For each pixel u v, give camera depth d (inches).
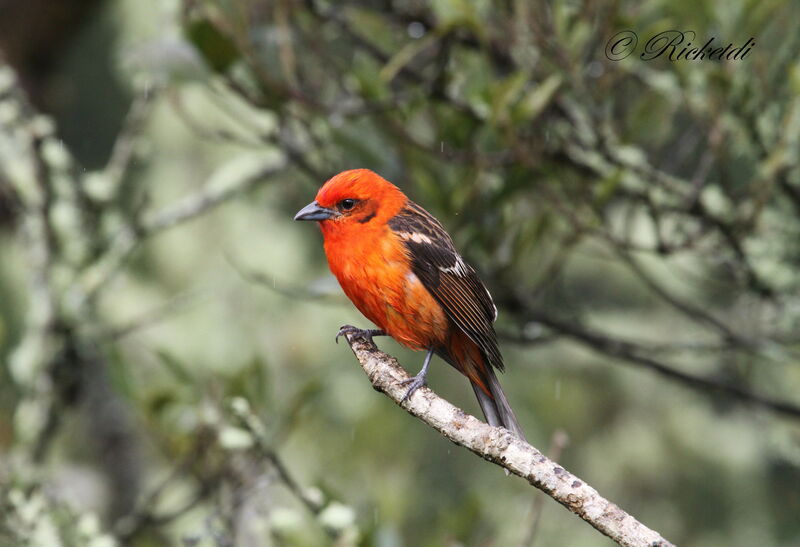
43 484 383.6
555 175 421.4
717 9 396.8
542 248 460.4
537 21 391.5
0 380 558.9
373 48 443.8
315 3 427.8
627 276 635.5
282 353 616.1
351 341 322.3
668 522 634.8
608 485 637.9
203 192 519.2
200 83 384.2
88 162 676.1
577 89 394.6
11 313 625.9
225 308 625.0
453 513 370.9
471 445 258.5
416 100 401.7
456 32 432.1
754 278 426.6
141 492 563.5
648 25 436.5
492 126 381.4
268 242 645.3
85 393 554.3
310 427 559.8
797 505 622.8
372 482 547.2
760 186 399.2
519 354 644.1
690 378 455.5
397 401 305.1
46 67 651.5
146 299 628.7
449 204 410.0
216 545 331.0
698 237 422.3
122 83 667.4
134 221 518.9
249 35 395.9
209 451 361.7
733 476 637.3
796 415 458.6
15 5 620.1
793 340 442.3
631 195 430.3
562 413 632.4
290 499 492.1
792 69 380.2
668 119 420.2
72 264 523.5
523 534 340.8
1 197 586.2
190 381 375.2
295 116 408.2
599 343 448.8
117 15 657.0
